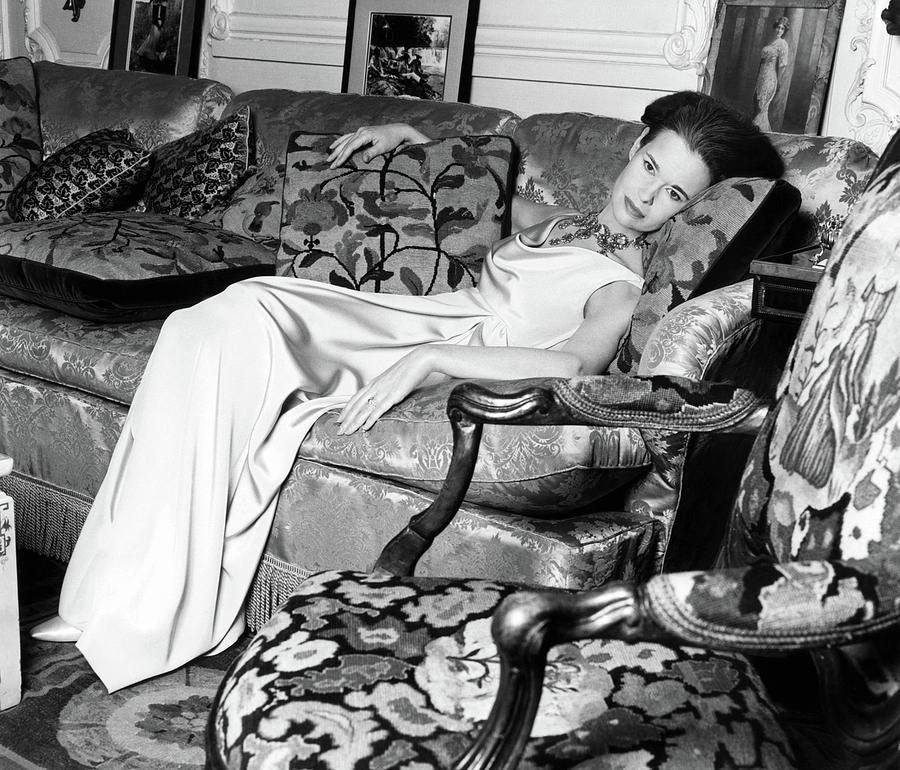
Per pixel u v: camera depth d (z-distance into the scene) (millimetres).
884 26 2459
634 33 2891
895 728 864
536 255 2068
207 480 1828
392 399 1796
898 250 995
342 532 1848
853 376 986
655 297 1850
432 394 1824
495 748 807
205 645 1821
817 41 2543
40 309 2342
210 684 1807
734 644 755
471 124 2635
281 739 919
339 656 1021
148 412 1860
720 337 1629
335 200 2258
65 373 2182
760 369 1707
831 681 911
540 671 792
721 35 2691
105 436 2123
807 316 1118
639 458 1665
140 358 2084
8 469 1610
